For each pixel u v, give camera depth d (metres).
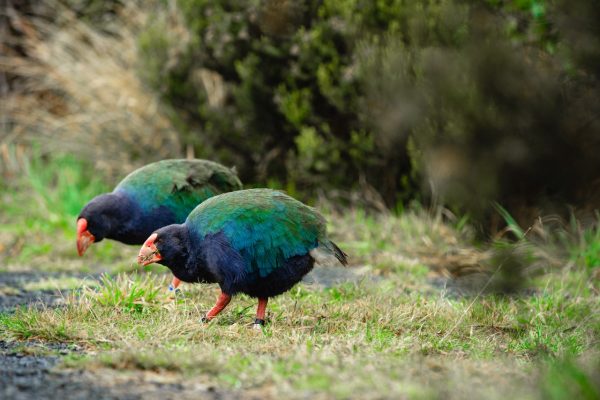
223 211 8.12
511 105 12.62
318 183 14.95
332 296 9.71
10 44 19.62
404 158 14.31
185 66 15.59
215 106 16.02
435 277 11.91
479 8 12.96
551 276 10.77
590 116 12.55
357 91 13.88
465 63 12.65
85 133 17.58
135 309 8.67
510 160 12.76
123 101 16.97
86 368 6.42
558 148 12.73
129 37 17.59
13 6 19.66
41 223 15.67
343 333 7.80
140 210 10.18
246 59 14.73
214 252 8.02
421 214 13.90
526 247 11.90
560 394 5.46
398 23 13.60
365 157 14.34
